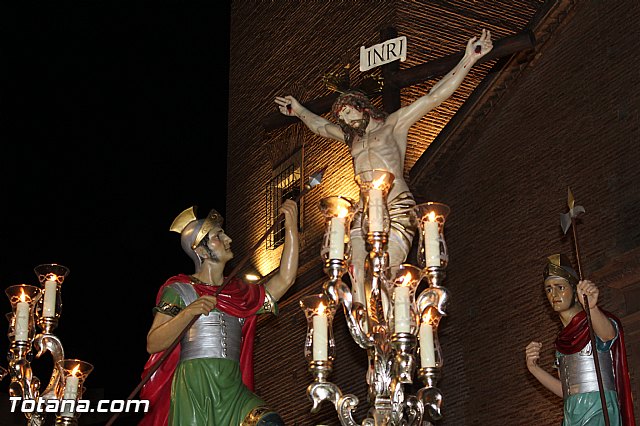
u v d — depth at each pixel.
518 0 18.86
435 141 16.45
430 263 8.18
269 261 20.55
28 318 9.90
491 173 16.28
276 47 21.80
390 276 8.37
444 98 10.54
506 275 15.60
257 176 21.66
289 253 9.77
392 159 10.37
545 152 15.49
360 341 8.27
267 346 19.97
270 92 21.72
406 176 16.77
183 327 8.99
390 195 10.10
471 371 15.73
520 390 14.86
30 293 9.98
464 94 17.91
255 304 9.55
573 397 9.15
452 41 18.09
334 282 8.19
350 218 8.46
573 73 15.36
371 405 8.30
